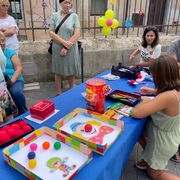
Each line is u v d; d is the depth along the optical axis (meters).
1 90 1.90
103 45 4.11
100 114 1.30
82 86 1.92
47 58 3.86
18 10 4.21
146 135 1.73
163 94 1.35
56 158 0.98
